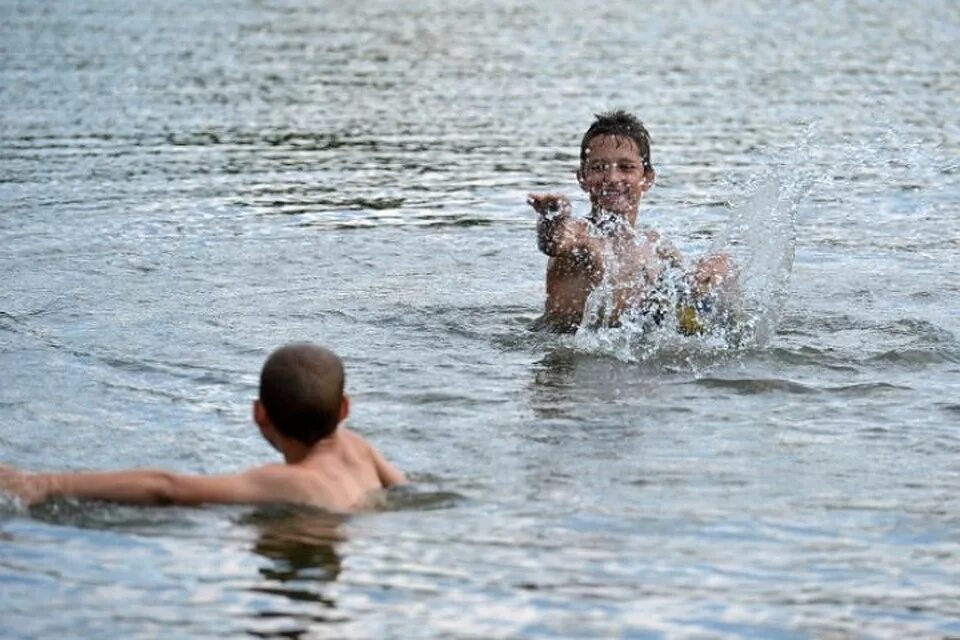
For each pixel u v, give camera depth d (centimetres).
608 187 2112
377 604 1179
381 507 1380
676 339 1994
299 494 1370
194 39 5125
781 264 2352
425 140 3591
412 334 2023
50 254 2478
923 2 6259
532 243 2636
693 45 5159
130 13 5725
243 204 2912
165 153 3391
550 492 1425
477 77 4503
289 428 1415
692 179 3147
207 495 1362
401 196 3011
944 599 1204
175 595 1189
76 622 1142
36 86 4188
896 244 2652
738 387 1786
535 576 1235
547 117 3878
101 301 2175
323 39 5225
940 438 1595
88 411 1667
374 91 4250
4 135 3544
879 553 1290
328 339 1989
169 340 1967
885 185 3144
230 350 1928
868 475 1480
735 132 3650
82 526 1316
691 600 1195
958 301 2236
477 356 1919
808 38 5303
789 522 1355
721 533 1329
